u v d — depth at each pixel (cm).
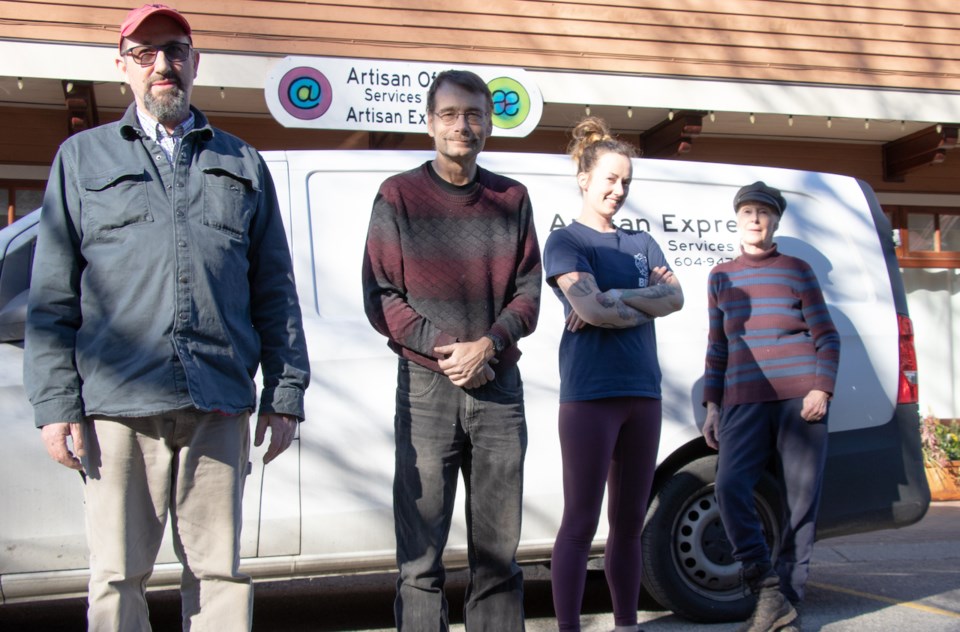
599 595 544
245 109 867
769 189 452
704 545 475
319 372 444
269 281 320
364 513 442
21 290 434
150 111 301
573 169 496
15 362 421
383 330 331
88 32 750
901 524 498
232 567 302
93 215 292
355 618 506
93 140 300
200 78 771
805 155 1000
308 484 438
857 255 521
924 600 514
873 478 494
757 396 440
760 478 475
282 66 780
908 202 1021
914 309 1020
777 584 428
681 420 479
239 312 305
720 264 464
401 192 333
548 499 463
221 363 297
